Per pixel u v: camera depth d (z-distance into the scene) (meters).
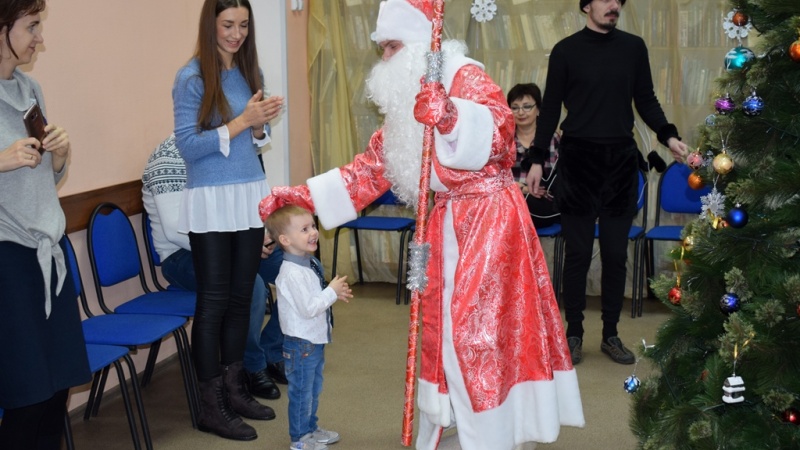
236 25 2.90
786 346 1.88
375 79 2.42
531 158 3.81
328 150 5.33
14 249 2.15
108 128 3.54
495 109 2.21
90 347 2.75
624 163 3.74
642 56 3.74
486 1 4.88
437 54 2.12
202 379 3.10
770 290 1.89
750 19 2.03
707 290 2.11
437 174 2.35
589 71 3.69
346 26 5.21
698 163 2.13
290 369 2.87
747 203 1.94
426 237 2.42
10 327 2.14
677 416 2.01
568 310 3.89
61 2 3.23
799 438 1.91
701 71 4.65
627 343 4.13
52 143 2.20
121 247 3.41
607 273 3.86
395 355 4.04
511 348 2.36
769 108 1.94
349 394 3.53
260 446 3.03
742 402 2.00
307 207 2.64
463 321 2.28
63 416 2.39
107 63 3.52
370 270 5.46
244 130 3.00
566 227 3.83
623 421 3.21
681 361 2.22
